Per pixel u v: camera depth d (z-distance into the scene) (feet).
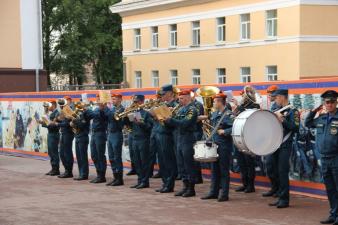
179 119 41.04
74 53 202.49
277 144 36.19
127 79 183.11
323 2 129.29
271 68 136.26
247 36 141.49
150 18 171.32
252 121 35.55
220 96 39.60
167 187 44.06
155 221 34.19
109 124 48.42
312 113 33.53
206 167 49.98
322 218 33.96
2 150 80.28
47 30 201.87
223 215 35.27
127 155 58.59
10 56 114.32
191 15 156.04
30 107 73.10
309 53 128.88
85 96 53.93
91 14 206.49
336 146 32.12
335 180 32.22
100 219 35.12
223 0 145.69
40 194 44.45
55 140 55.62
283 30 131.34
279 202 37.24
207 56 152.76
